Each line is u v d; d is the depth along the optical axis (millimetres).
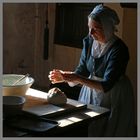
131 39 3670
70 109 2072
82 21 4129
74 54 4254
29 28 4492
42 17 4457
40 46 4555
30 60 4602
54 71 2289
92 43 2533
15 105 1898
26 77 2350
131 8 3627
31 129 1759
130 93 2562
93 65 2494
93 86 2271
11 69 4438
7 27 4297
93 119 2035
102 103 2494
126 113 2543
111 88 2359
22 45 4480
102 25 2361
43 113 1968
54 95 2141
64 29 4328
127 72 3723
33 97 2260
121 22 3709
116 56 2350
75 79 2266
